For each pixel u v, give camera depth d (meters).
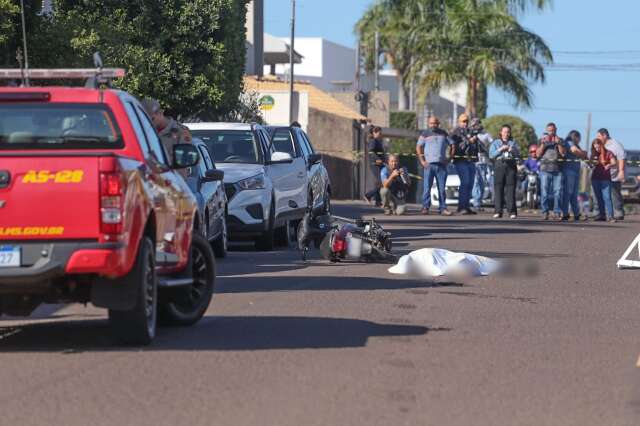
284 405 18.03
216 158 46.88
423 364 21.47
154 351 22.47
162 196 23.92
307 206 51.19
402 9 153.12
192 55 60.88
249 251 46.00
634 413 18.03
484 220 65.88
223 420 17.05
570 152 68.31
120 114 23.69
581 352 23.11
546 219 68.69
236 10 63.94
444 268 36.19
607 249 47.03
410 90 170.88
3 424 16.73
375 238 40.53
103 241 21.02
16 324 26.22
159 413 17.41
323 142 115.19
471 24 145.62
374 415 17.53
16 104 23.64
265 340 23.80
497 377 20.48
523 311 28.72
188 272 25.78
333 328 25.42
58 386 19.20
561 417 17.70
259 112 79.56
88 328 25.55
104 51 53.16
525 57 144.62
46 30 45.75
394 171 71.06
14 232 20.97
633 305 30.34
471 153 71.75
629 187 100.75
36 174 21.00
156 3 59.56
